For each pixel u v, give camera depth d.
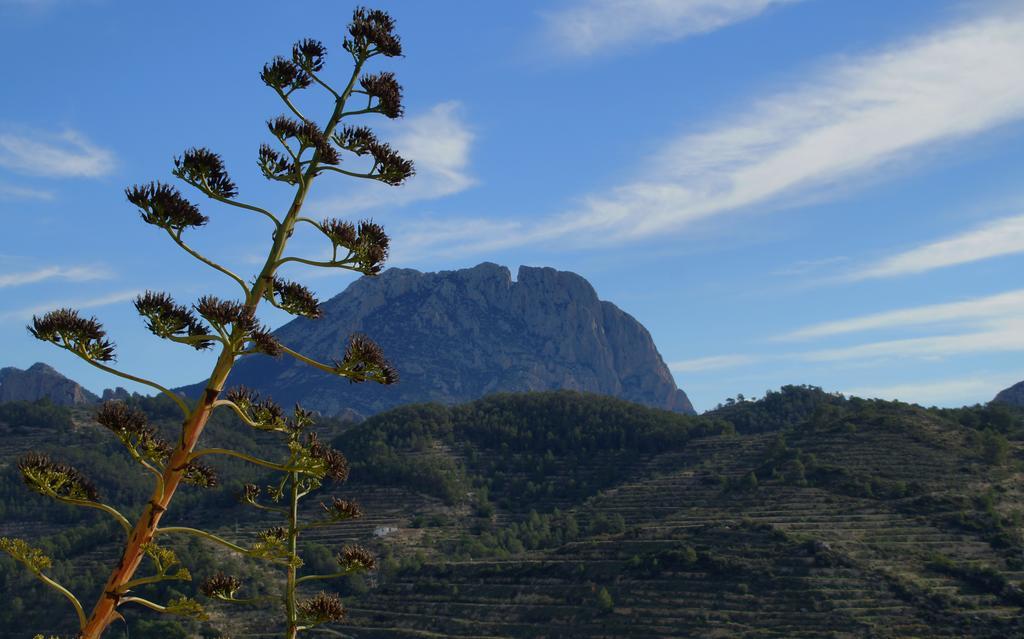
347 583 107.00
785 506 115.81
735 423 187.62
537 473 167.50
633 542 104.62
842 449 131.38
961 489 112.56
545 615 95.19
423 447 173.75
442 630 96.19
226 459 158.75
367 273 11.99
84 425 181.88
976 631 79.31
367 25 12.85
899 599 85.19
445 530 139.00
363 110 12.84
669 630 87.25
